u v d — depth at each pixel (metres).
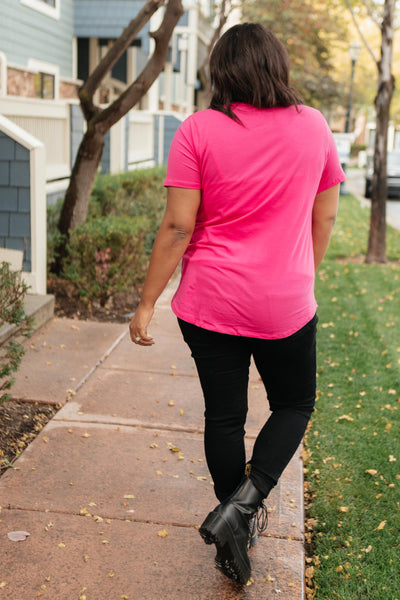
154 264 2.06
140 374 4.52
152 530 2.66
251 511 2.10
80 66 16.91
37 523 2.66
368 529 2.79
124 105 6.36
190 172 1.96
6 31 10.22
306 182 1.99
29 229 5.62
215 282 2.02
